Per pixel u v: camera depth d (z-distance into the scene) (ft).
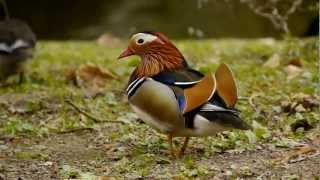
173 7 83.46
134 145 36.96
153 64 33.86
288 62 55.31
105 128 40.60
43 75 56.13
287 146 35.45
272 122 40.34
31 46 53.47
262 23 77.30
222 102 31.78
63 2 86.79
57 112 44.78
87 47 70.79
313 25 71.20
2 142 38.83
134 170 32.53
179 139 36.99
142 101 33.12
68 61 61.87
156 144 36.52
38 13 85.30
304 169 31.48
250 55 61.36
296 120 38.65
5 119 43.55
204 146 35.94
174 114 32.32
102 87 51.31
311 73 50.65
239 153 34.58
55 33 84.99
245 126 31.09
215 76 32.14
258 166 32.27
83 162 34.63
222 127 31.40
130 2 85.56
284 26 58.75
